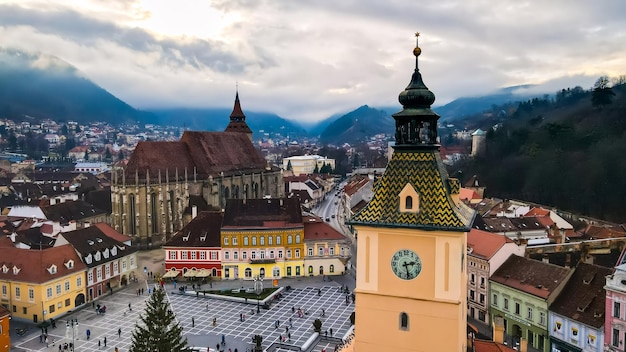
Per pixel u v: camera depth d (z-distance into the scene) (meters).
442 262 32.69
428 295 33.22
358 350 35.09
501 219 148.25
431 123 35.00
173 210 181.25
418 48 35.50
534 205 189.12
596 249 108.88
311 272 140.00
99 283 121.12
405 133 35.34
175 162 187.38
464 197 191.50
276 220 139.62
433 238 32.84
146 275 139.12
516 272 98.81
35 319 104.31
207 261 137.00
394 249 33.97
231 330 100.75
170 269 137.62
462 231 31.69
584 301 84.44
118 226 171.62
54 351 90.56
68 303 111.06
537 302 90.56
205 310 112.50
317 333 97.44
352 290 126.44
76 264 114.44
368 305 34.69
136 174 169.38
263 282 133.50
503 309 99.25
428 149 34.88
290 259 138.75
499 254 102.44
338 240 140.62
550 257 106.94
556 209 189.00
